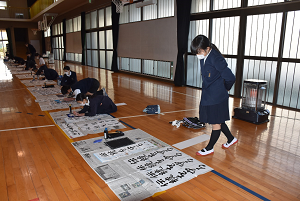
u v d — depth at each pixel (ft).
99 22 39.29
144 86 23.66
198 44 7.20
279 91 16.44
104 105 13.58
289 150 9.34
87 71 35.99
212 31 20.86
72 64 48.49
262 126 12.14
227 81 7.61
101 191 6.56
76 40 49.21
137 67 31.30
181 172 7.47
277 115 14.12
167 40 25.02
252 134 11.00
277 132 11.30
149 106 14.43
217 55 7.36
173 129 11.63
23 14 68.49
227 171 7.68
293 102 15.71
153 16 26.91
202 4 21.43
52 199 6.23
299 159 8.61
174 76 24.35
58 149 9.23
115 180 6.98
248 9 17.46
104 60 39.50
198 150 9.23
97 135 10.61
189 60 23.40
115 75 31.71
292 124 12.49
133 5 30.14
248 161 8.39
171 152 8.88
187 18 22.13
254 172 7.65
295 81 15.42
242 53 18.33
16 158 8.51
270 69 16.80
